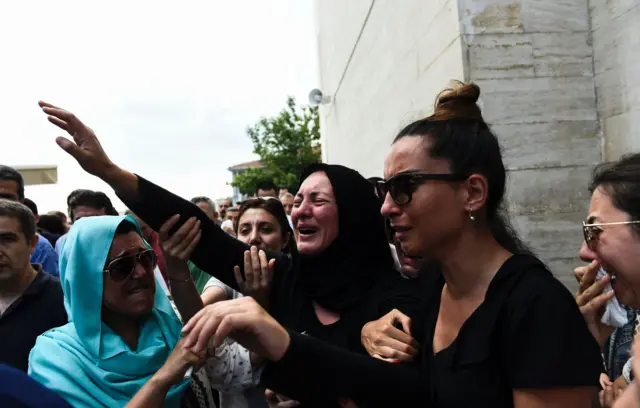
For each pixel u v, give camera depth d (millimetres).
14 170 4246
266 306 2193
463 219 1291
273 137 35188
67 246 1944
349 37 9945
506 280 1245
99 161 1943
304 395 1293
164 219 2082
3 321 2744
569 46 3857
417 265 1912
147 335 1993
